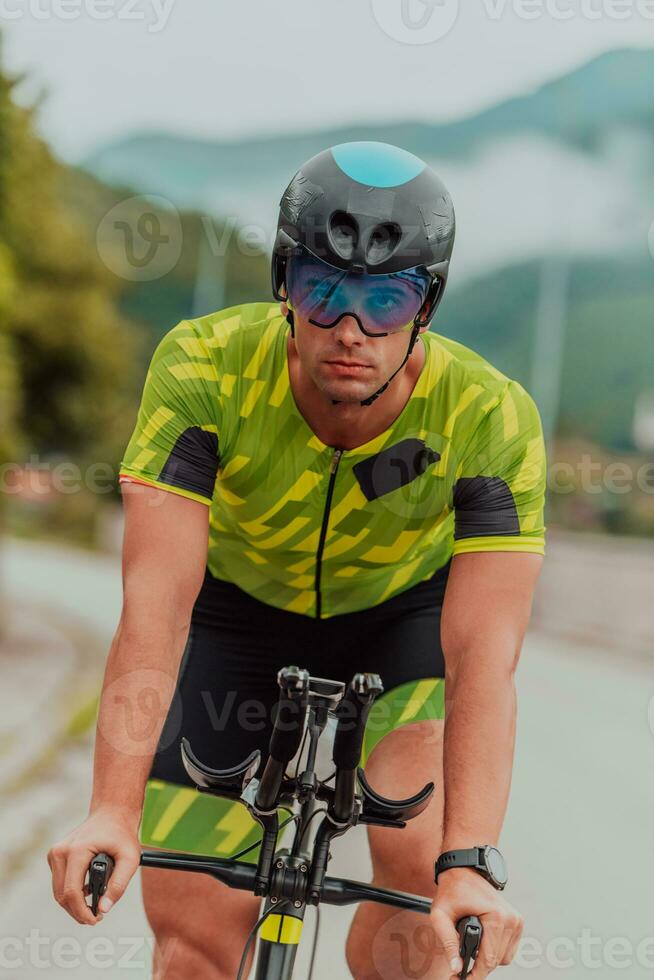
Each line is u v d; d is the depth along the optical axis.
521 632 2.46
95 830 2.07
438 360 2.61
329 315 2.25
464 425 2.59
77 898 2.00
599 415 57.97
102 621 20.30
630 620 19.36
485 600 2.46
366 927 2.78
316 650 3.10
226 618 3.11
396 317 2.27
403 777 2.76
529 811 6.65
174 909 2.83
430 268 2.29
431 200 2.31
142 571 2.40
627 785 7.48
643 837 6.28
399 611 3.09
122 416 19.17
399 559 2.85
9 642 15.56
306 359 2.31
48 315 17.38
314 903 2.08
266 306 2.66
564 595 21.34
